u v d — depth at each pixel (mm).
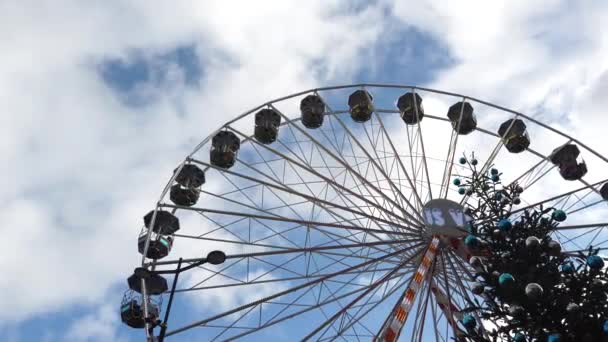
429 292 23594
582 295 13031
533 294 12539
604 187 26719
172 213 27172
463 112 29406
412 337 23797
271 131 28672
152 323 22797
